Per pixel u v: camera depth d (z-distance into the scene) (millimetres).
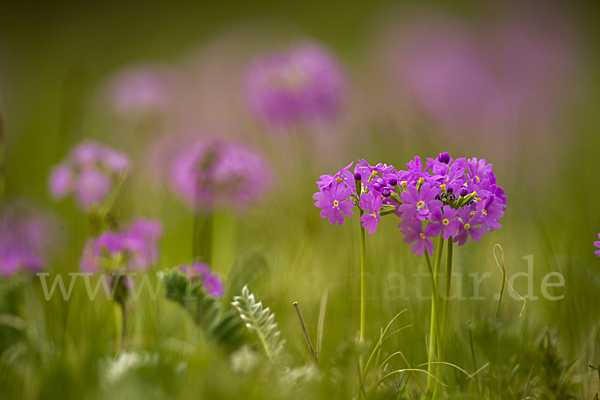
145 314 4328
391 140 7520
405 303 4672
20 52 20297
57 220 6613
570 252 4871
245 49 19500
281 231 5977
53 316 4180
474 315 4152
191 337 3922
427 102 13547
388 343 4031
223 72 17281
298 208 6594
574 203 6738
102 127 10906
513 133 11781
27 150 10180
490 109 13375
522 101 13773
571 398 3246
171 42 22188
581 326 4258
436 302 3125
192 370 3027
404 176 3037
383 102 13906
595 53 18172
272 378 2939
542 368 3316
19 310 3881
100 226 4535
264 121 8078
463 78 14398
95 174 4973
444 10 22141
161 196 7242
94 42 22047
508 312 4625
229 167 5719
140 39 22672
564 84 16016
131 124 9133
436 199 3000
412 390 3543
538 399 3320
